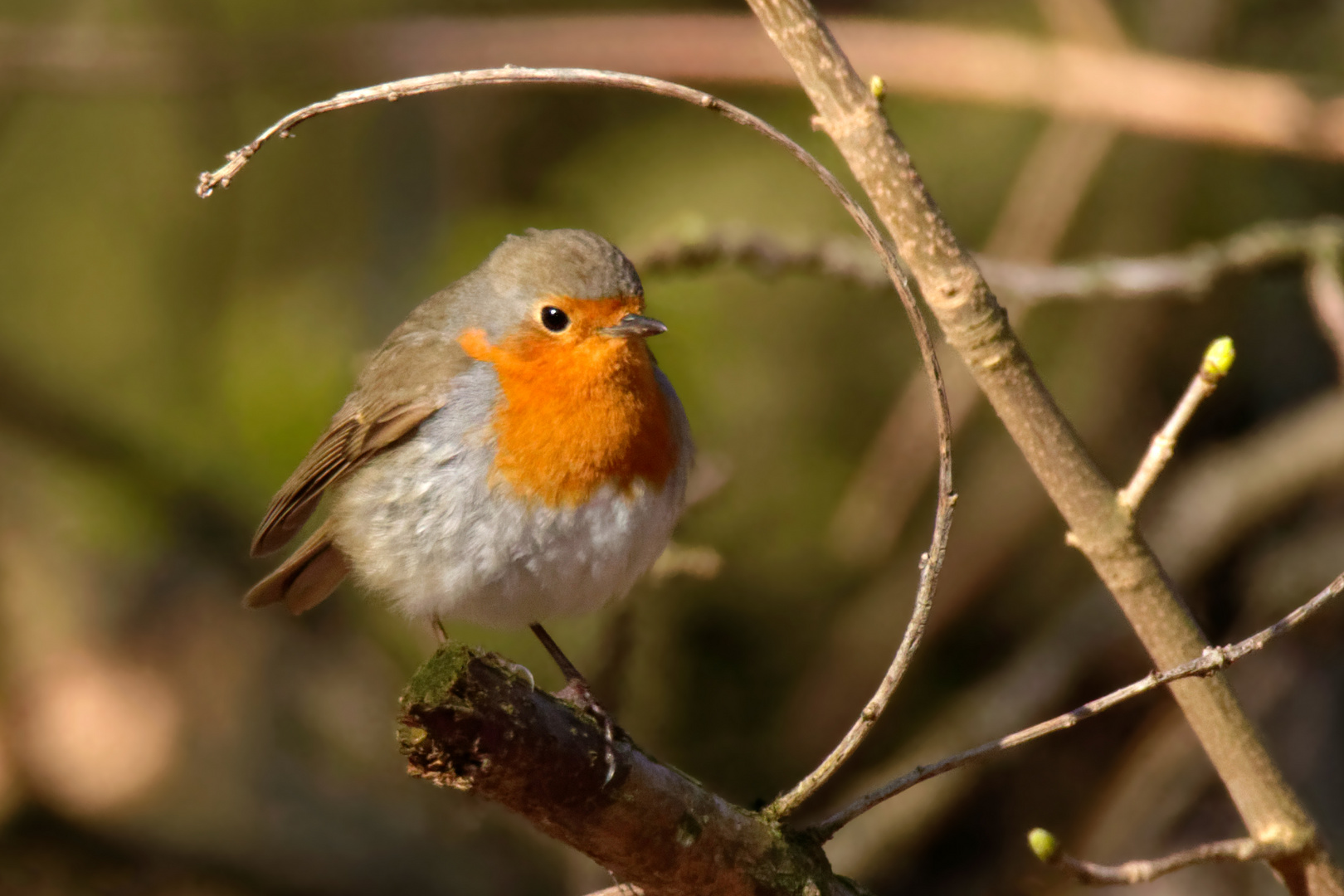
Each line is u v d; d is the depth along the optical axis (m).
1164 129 9.32
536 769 4.85
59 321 13.20
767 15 5.11
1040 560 11.75
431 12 12.78
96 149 13.22
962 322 5.21
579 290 6.77
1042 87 9.47
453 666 4.70
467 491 6.84
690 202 11.48
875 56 9.62
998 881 10.59
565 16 12.14
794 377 11.36
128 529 12.16
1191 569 10.25
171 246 13.21
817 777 5.22
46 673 11.61
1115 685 10.66
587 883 10.33
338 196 13.00
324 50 11.00
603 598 7.10
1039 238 10.23
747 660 11.41
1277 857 5.46
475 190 12.52
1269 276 8.96
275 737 11.59
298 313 12.52
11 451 12.65
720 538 11.28
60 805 11.12
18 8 12.81
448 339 7.18
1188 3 10.88
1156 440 5.29
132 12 12.77
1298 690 10.41
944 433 4.76
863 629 11.27
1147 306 10.77
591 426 6.75
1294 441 10.20
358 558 7.32
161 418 12.85
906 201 5.11
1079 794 10.80
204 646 11.99
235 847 10.91
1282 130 9.01
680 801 5.08
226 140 13.04
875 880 10.30
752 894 5.21
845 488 11.37
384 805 11.37
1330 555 10.35
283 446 11.96
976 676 11.60
